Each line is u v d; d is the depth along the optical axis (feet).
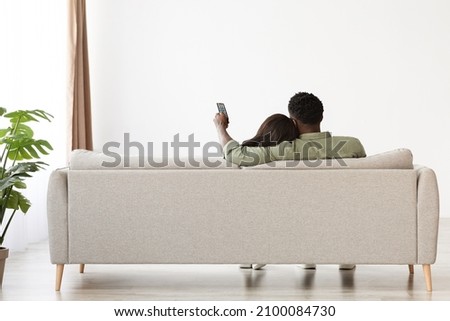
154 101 23.88
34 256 16.42
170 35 23.88
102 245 12.39
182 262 12.39
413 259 12.30
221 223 12.32
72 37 21.53
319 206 12.26
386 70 23.82
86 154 12.60
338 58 23.79
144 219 12.35
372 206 12.23
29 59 18.84
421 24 23.80
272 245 12.31
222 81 23.89
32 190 18.79
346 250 12.29
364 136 23.84
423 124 23.84
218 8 23.84
